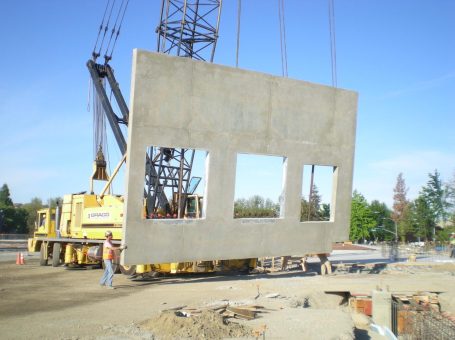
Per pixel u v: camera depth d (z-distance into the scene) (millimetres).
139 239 16062
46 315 10852
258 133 18516
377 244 79125
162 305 12188
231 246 18094
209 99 17344
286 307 12594
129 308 11766
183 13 23406
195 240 17234
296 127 19547
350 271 22906
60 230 24406
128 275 19219
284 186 19500
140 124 15930
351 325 10656
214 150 17484
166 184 21266
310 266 25375
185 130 16828
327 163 20562
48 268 23281
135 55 15812
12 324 9844
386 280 18906
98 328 9531
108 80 24484
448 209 69500
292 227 19688
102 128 24359
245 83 18172
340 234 21188
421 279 19453
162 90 16312
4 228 84062
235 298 13570
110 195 21609
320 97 20234
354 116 21312
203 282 17234
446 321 11914
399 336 13141
